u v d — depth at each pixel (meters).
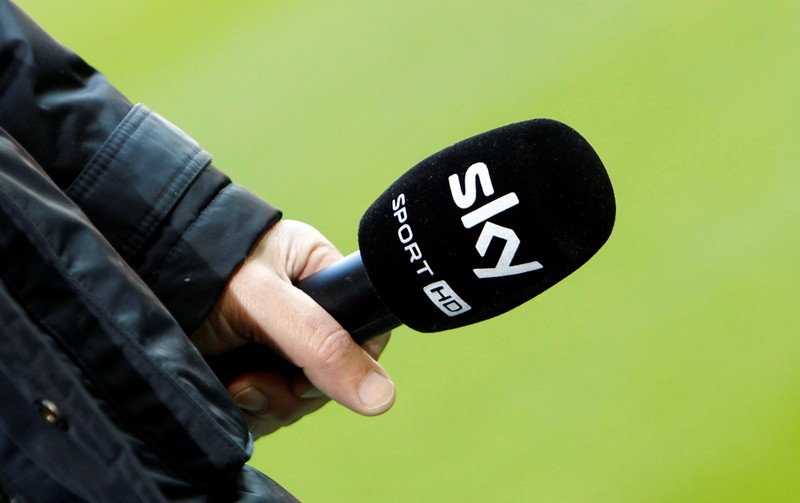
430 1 6.07
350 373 2.79
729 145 5.02
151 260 2.80
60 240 2.70
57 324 2.69
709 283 4.55
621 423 4.21
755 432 4.12
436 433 4.29
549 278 2.75
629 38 5.52
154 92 6.00
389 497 4.13
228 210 2.81
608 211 2.75
